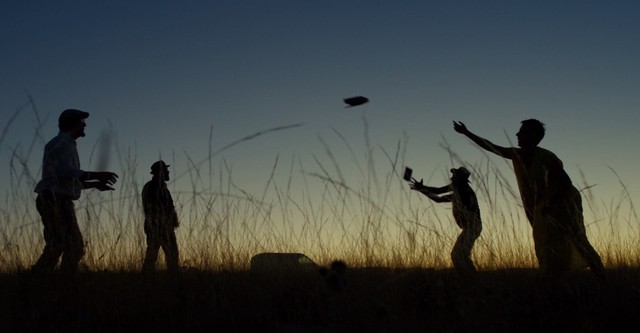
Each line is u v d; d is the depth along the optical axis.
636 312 4.25
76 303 4.45
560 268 5.56
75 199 5.88
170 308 4.33
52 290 4.65
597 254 5.52
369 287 4.71
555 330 4.14
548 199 5.75
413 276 4.95
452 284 4.71
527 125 6.02
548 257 5.55
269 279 5.08
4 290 4.57
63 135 5.96
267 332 4.20
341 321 4.24
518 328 4.16
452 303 4.52
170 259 5.36
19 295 4.55
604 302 4.38
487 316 4.11
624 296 4.52
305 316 4.43
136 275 5.00
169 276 5.00
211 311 4.32
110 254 5.30
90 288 4.67
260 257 5.49
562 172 5.84
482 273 5.25
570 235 5.61
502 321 4.12
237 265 5.35
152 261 5.38
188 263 5.32
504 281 5.01
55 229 5.18
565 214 5.68
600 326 4.08
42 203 5.49
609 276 5.21
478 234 5.91
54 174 5.73
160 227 5.54
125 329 4.16
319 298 4.58
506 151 6.12
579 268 5.68
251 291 4.79
